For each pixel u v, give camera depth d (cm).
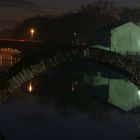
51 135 2848
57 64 2233
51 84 6581
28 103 4544
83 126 3238
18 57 13275
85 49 2359
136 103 4581
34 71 2133
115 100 4878
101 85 6519
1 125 3216
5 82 2039
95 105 4469
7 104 4391
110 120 3516
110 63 2481
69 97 5156
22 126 3173
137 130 3033
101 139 2708
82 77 7719
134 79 2539
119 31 9656
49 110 4109
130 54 9569
